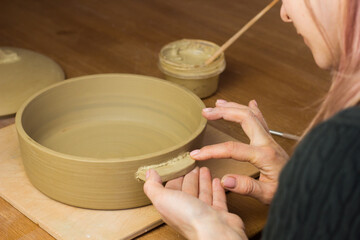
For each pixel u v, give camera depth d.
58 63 1.43
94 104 1.15
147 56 1.49
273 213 0.53
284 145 1.14
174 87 1.09
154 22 1.70
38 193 0.95
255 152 0.85
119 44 1.55
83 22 1.68
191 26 1.68
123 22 1.69
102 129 1.12
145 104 1.15
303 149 0.50
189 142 0.89
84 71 1.40
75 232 0.86
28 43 1.54
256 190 0.84
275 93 1.34
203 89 1.27
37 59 1.39
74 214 0.90
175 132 1.12
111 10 1.77
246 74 1.42
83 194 0.88
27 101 1.02
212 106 1.27
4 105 1.20
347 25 0.70
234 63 1.47
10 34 1.59
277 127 1.21
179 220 0.74
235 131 1.19
